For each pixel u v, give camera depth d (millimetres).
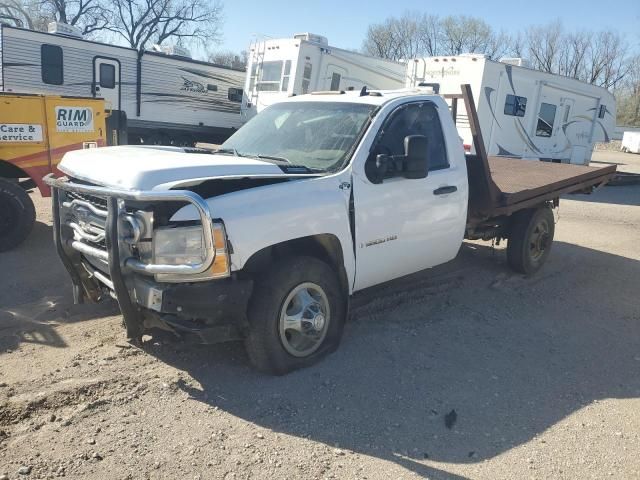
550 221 7227
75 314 5164
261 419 3658
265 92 16125
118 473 3086
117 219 3625
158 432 3467
